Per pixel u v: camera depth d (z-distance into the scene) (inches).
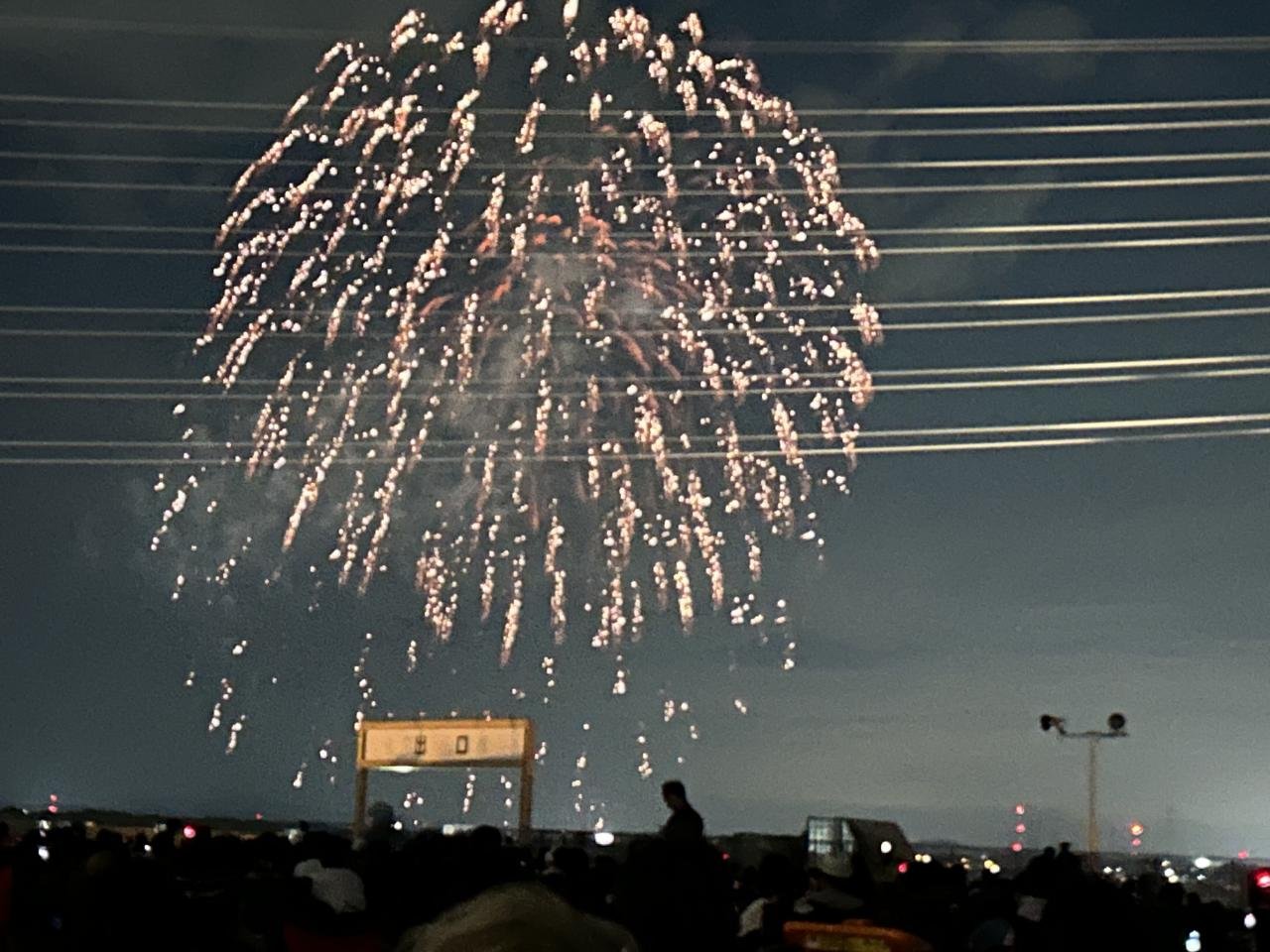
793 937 355.3
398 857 593.0
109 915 525.0
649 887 337.1
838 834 1061.1
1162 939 706.2
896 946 345.7
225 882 727.1
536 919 141.5
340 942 529.3
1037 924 500.4
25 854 678.5
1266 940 753.0
